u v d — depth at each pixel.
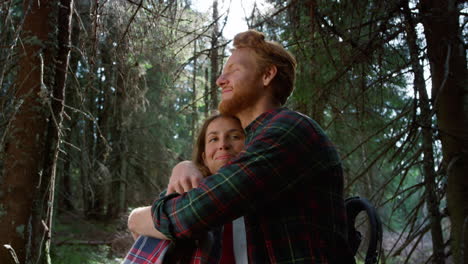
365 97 3.98
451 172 3.20
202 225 0.98
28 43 2.71
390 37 3.22
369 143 5.04
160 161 12.61
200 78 7.06
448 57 2.78
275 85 1.21
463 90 3.13
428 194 3.59
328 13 3.25
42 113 2.72
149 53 4.04
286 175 0.99
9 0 2.82
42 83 2.54
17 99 2.66
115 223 12.07
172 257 1.09
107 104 9.61
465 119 3.14
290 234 0.99
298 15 3.41
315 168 1.03
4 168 2.63
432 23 3.15
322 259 0.98
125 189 12.57
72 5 2.97
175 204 1.03
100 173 9.19
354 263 1.07
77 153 7.16
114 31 3.85
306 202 1.03
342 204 1.10
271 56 1.20
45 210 2.85
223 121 1.27
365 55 3.26
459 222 3.13
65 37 2.97
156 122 11.84
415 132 3.45
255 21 3.82
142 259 1.11
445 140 3.22
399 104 4.93
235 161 1.00
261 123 1.12
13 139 2.64
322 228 1.01
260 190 0.97
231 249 1.12
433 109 2.77
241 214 0.98
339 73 3.48
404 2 2.98
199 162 1.34
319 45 3.51
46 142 2.82
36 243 2.67
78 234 10.34
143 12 3.83
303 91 3.78
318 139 1.07
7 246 2.33
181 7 3.89
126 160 12.30
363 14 3.29
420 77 3.02
